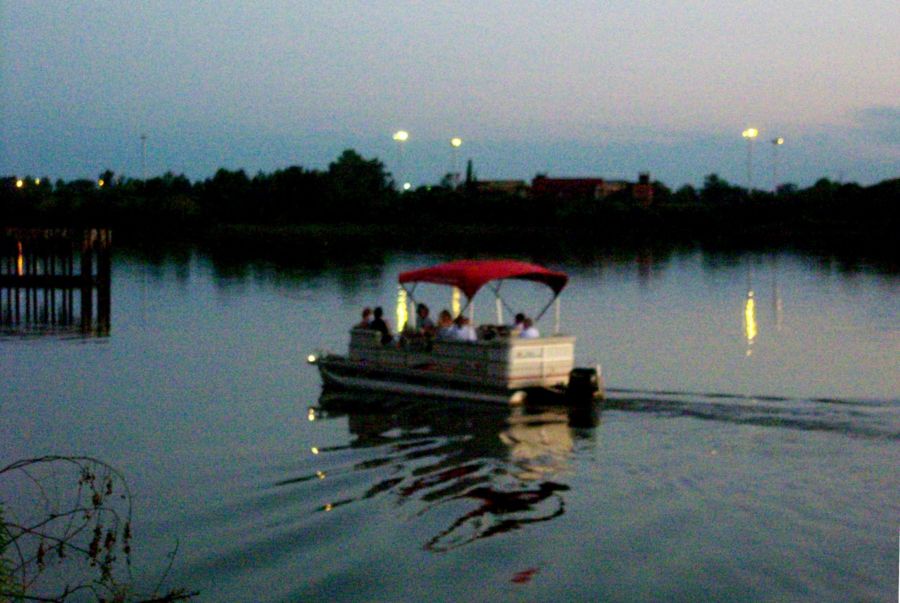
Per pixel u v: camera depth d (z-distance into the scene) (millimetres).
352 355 25938
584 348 34281
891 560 13430
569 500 16016
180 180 123375
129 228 104438
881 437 19453
